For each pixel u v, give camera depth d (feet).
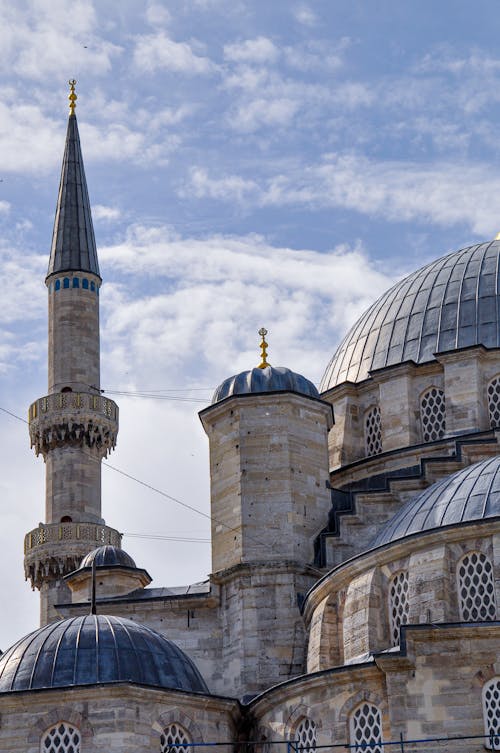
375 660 256.11
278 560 306.55
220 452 318.04
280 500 311.47
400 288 370.73
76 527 377.30
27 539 380.99
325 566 307.58
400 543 271.69
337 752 261.03
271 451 314.55
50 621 373.40
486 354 338.95
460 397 335.67
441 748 250.16
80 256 410.93
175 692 270.46
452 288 357.61
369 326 365.81
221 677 304.71
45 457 394.73
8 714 266.36
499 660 252.42
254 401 317.22
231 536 311.47
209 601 310.04
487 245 371.15
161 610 311.68
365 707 261.65
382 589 274.77
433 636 255.09
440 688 253.03
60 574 376.48
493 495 273.13
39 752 263.70
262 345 335.47
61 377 398.42
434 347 347.97
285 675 298.76
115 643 275.59
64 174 426.10
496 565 262.26
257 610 303.89
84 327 403.75
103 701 265.54
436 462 313.53
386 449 341.21
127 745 263.49
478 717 250.78
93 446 392.88
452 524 266.98
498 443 313.53
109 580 329.72
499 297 351.46
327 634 281.54
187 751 269.64
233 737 277.44
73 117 438.40
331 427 331.16
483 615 262.88
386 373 345.51
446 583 265.13
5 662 276.41
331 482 345.92
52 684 268.62
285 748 270.05
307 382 323.98
